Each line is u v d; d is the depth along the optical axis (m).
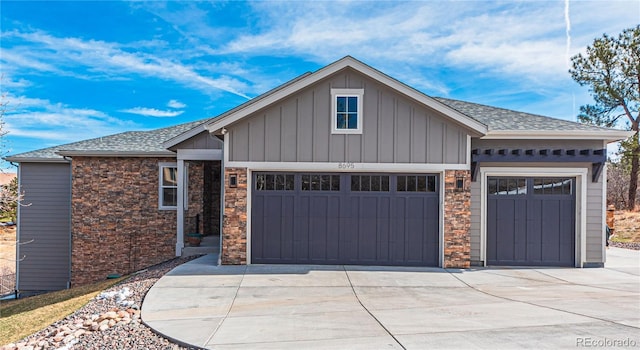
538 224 11.33
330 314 6.86
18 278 14.27
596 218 11.27
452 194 10.77
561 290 8.68
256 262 10.98
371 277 9.67
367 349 5.28
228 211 10.81
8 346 6.08
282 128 10.80
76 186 13.91
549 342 5.50
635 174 24.92
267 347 5.38
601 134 10.98
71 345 5.82
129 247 13.88
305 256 11.00
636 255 13.83
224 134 10.80
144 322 6.51
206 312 7.00
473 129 10.62
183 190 13.37
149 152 13.72
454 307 7.30
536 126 11.57
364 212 11.00
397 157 10.77
